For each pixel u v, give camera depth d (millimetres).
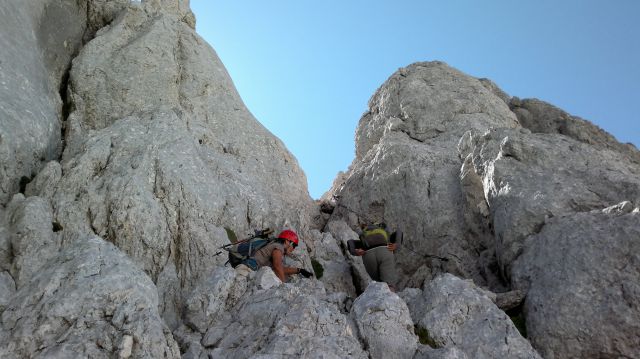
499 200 9875
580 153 10086
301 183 13680
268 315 7312
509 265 9156
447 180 11891
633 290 7395
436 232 11117
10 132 9656
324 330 6949
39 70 11977
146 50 13312
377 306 7344
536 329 7781
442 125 14562
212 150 11688
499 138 10906
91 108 12305
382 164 13055
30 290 6891
